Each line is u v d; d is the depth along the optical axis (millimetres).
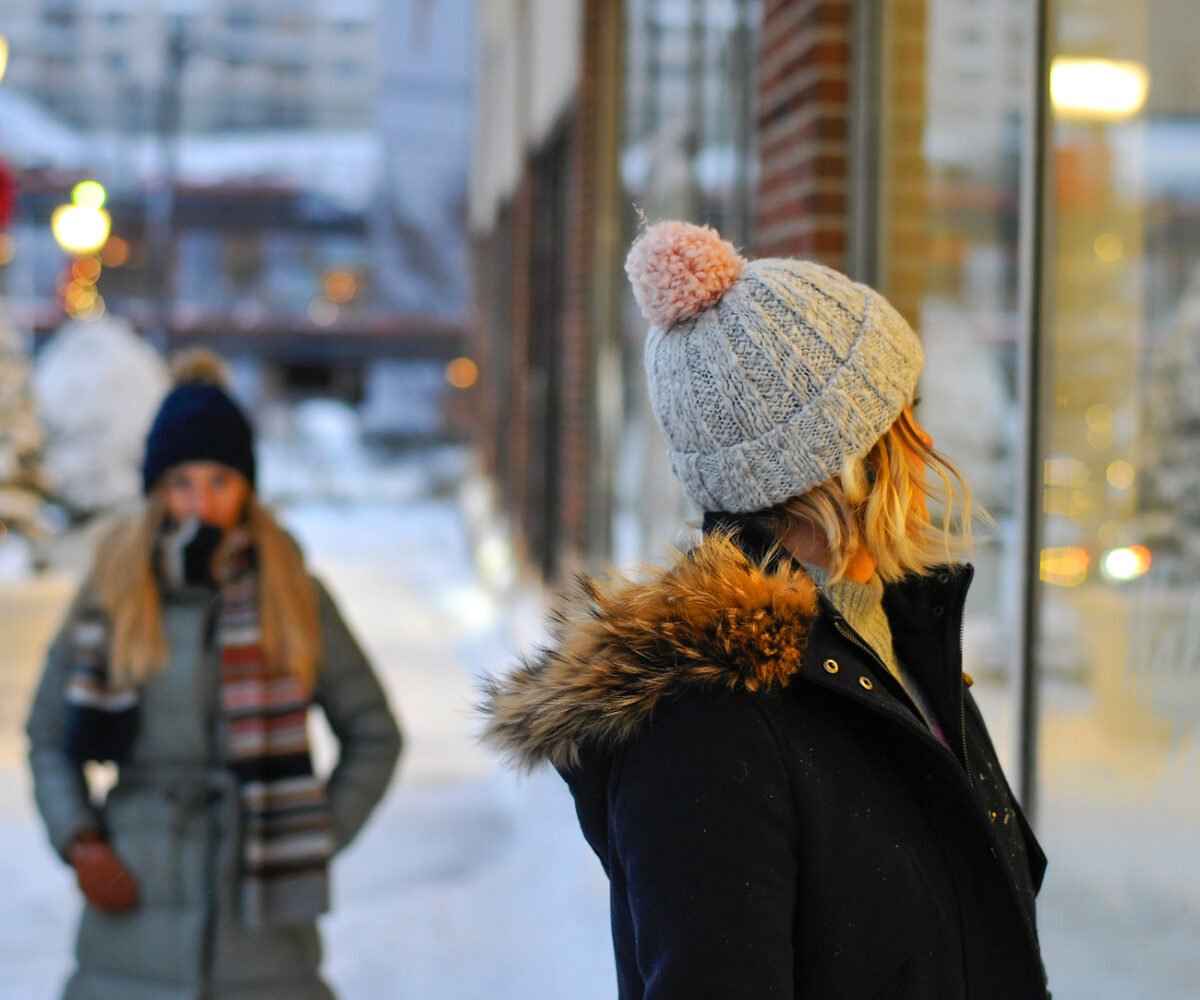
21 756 8836
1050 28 3961
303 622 3613
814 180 4922
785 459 1735
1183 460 3955
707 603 1637
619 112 9094
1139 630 3732
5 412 15641
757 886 1548
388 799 8133
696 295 1770
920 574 1830
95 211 13266
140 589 3541
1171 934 3424
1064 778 3775
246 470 3689
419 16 64688
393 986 5496
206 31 75875
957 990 1648
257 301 62656
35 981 5527
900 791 1663
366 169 73125
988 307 4465
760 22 5680
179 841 3469
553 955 5648
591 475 9625
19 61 68312
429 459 56312
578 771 1683
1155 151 4082
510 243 17203
